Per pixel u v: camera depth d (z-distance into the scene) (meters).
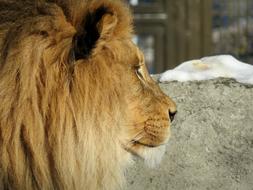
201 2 26.22
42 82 7.33
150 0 26.52
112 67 7.75
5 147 7.34
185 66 10.73
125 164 8.30
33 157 7.39
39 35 7.34
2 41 7.41
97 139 7.62
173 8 26.44
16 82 7.26
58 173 7.50
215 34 26.14
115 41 7.92
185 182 10.21
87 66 7.51
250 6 25.19
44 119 7.38
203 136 10.20
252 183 10.16
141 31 26.52
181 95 10.28
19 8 7.61
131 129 8.19
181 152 10.20
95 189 7.84
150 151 8.62
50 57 7.34
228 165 10.20
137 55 8.21
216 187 10.21
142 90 8.30
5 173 7.43
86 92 7.46
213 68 10.61
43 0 7.66
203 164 10.21
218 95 10.23
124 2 8.40
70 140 7.45
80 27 7.48
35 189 7.54
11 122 7.30
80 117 7.46
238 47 25.44
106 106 7.63
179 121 10.22
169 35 26.58
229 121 10.19
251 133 10.16
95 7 7.73
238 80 10.37
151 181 10.23
